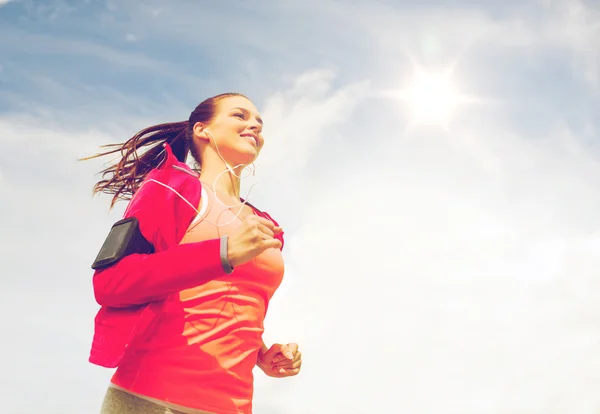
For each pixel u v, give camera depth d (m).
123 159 2.24
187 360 1.63
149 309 1.62
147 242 1.66
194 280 1.52
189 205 1.73
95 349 1.62
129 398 1.61
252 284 1.76
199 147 2.04
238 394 1.69
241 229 1.53
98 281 1.58
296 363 2.08
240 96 2.07
